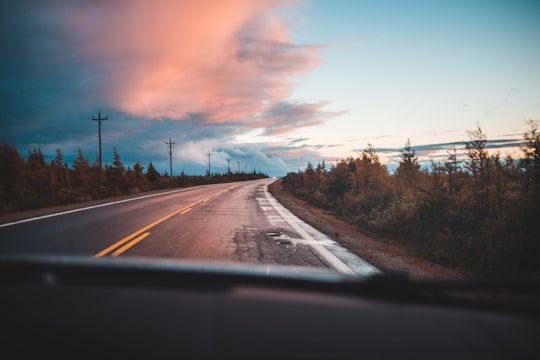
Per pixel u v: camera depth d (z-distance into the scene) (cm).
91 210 1164
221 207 1356
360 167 2123
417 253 646
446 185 933
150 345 77
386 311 107
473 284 118
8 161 1264
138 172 3005
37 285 113
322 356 76
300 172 4491
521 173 632
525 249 468
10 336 83
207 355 72
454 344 89
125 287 113
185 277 118
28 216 980
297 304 105
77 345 78
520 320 110
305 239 693
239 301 105
